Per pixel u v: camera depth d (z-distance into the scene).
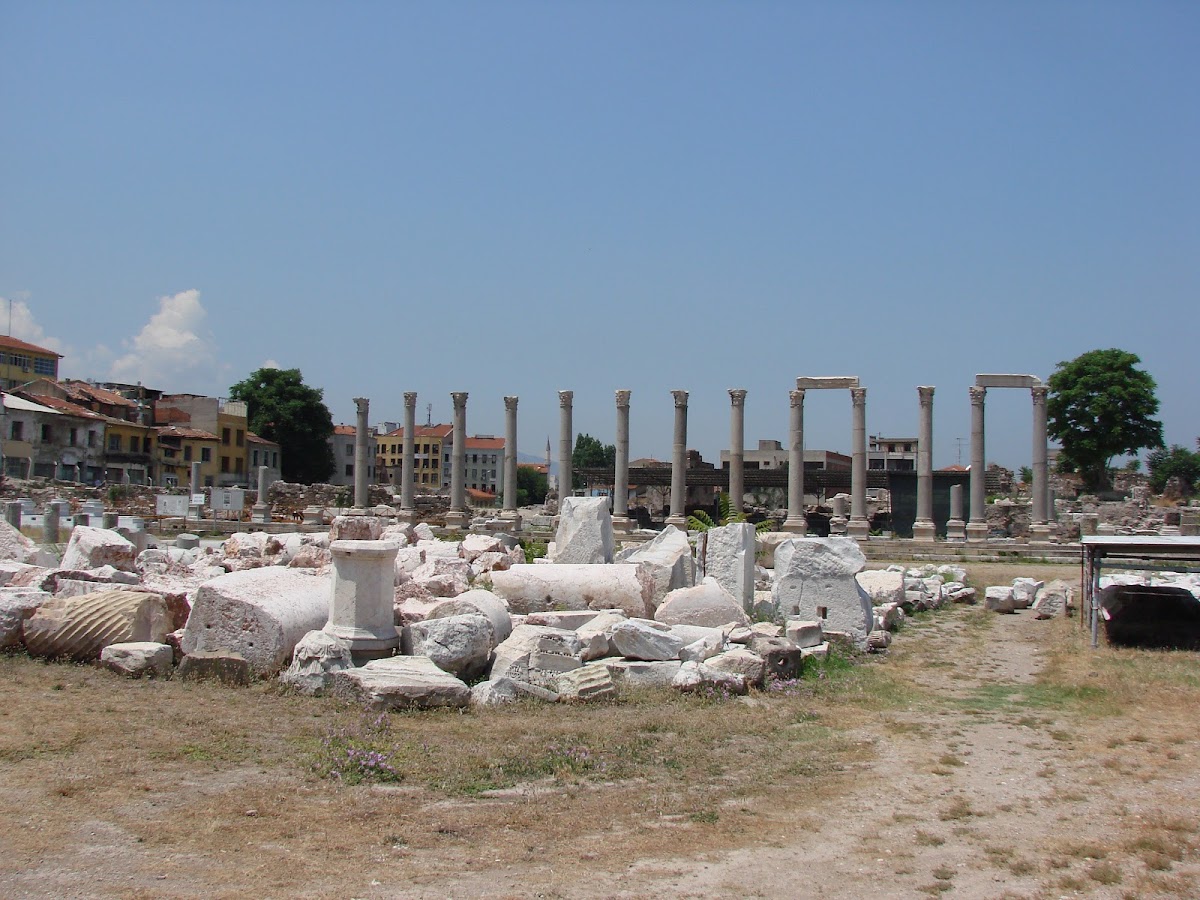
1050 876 9.03
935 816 10.68
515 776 11.59
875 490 87.94
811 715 15.28
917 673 19.75
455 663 15.82
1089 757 12.93
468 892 8.41
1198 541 22.34
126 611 15.82
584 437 165.88
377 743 12.21
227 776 10.94
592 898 8.42
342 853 9.07
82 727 12.28
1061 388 83.56
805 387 57.09
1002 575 40.22
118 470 89.56
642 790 11.37
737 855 9.48
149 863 8.62
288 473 112.12
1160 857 9.33
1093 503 77.19
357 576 15.99
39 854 8.66
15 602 16.11
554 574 21.64
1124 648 21.50
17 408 79.94
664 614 20.75
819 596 23.02
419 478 148.38
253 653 15.16
